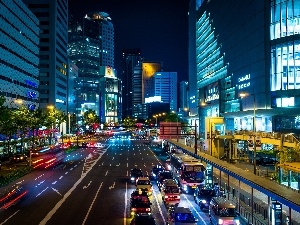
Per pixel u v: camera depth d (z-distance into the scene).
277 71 97.88
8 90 110.38
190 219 30.64
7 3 109.38
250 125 113.88
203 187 42.75
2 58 105.12
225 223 31.02
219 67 151.38
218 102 146.75
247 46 115.56
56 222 33.75
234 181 56.16
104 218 35.22
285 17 96.75
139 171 57.88
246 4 116.44
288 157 45.84
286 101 95.81
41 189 50.88
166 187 42.47
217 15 154.62
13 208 39.38
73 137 197.50
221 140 78.06
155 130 191.12
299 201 22.17
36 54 147.25
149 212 35.16
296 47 94.75
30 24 136.75
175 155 62.19
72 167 76.50
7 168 70.50
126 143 157.62
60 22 190.12
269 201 29.84
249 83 113.56
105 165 79.62
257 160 71.69
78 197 45.41
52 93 173.88
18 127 93.88
